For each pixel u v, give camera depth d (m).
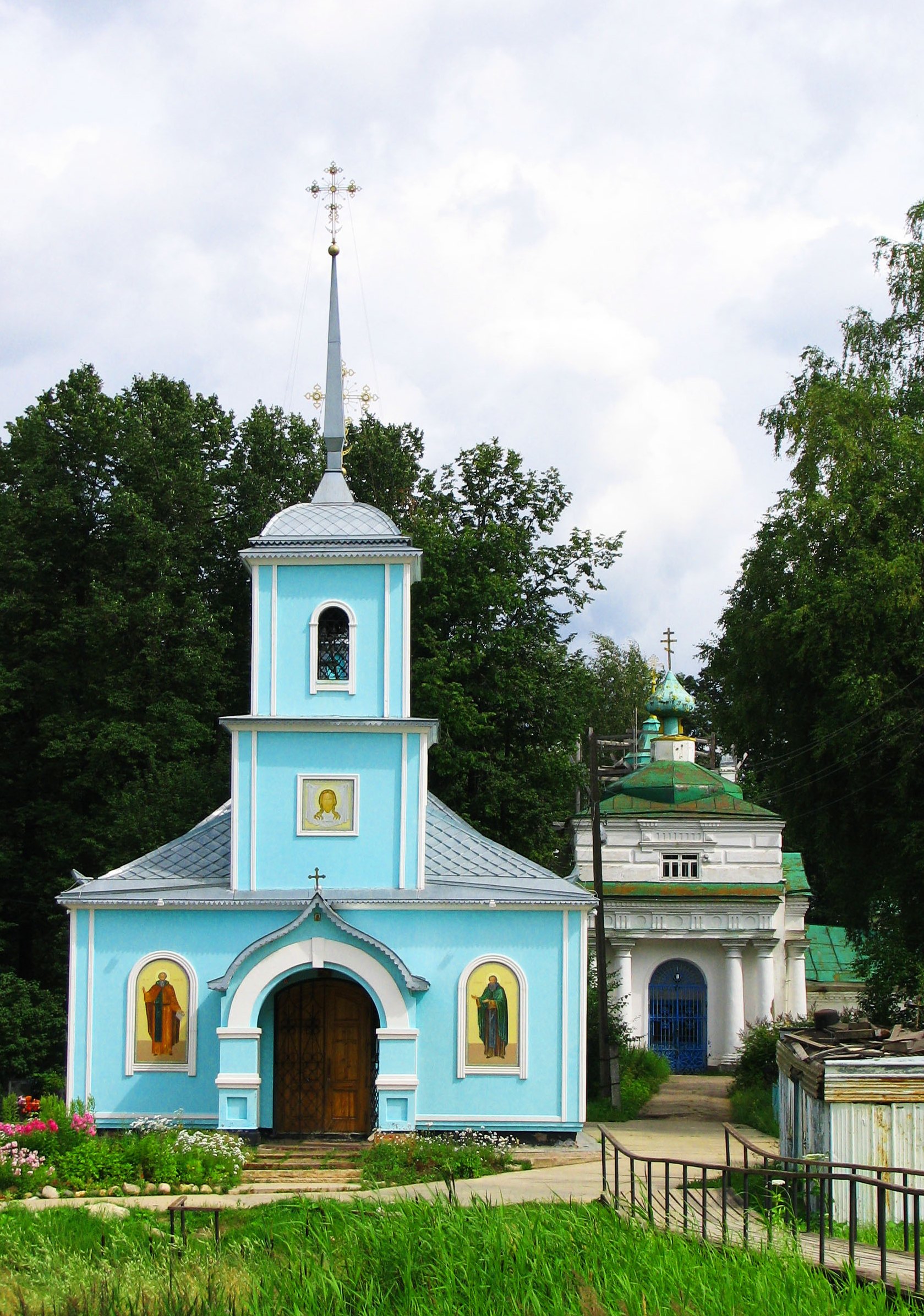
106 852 44.06
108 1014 29.06
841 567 37.12
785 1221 17.95
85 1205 21.47
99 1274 15.75
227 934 29.22
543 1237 15.68
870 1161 19.39
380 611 30.45
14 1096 28.41
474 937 29.19
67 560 47.88
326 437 33.00
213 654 46.69
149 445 47.53
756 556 39.09
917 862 34.75
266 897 29.17
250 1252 16.28
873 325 40.78
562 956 29.11
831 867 40.16
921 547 35.19
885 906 38.28
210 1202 22.17
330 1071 28.88
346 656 30.59
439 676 44.72
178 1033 28.92
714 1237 16.41
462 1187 22.78
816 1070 20.14
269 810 29.84
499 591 45.66
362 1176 24.33
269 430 51.84
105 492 47.94
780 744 41.41
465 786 45.91
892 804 36.81
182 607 47.31
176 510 48.19
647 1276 14.51
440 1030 28.94
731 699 40.81
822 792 38.19
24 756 47.66
